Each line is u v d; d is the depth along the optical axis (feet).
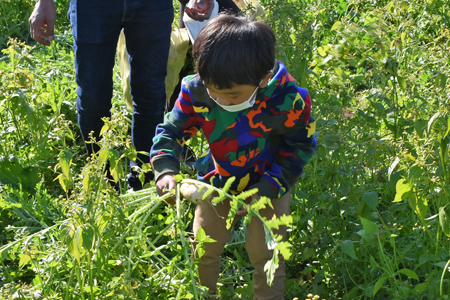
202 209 6.29
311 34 8.47
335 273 7.08
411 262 6.93
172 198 6.03
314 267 7.28
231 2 9.52
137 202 6.65
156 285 5.86
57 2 18.98
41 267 6.43
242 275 7.23
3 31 17.17
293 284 7.25
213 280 6.49
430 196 6.40
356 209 6.95
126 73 10.07
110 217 5.48
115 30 8.20
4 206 7.91
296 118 5.79
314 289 6.84
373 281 6.73
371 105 7.90
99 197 5.51
